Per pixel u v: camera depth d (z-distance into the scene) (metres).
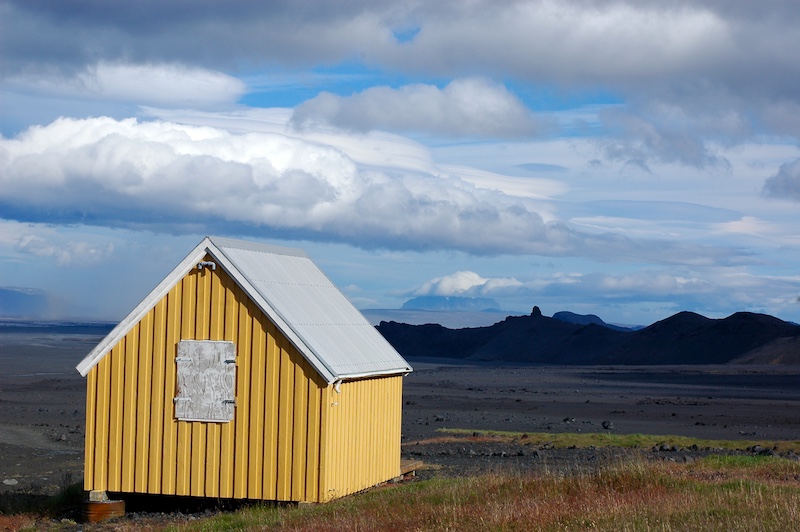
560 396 67.62
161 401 19.80
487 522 14.09
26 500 22.47
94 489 19.97
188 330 19.80
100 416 20.08
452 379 94.88
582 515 14.13
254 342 19.41
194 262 19.78
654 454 30.11
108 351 20.14
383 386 22.56
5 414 47.97
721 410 54.75
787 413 52.34
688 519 13.62
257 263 21.00
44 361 114.44
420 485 20.05
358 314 23.72
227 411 19.41
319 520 15.80
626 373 111.19
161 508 20.62
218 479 19.38
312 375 19.03
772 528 12.72
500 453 31.50
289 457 19.02
